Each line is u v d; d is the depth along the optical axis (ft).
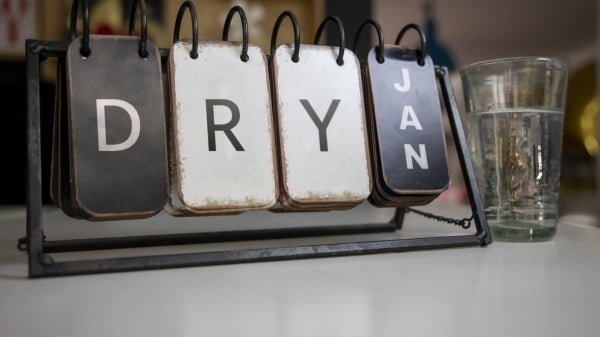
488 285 1.15
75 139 1.31
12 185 4.01
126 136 1.35
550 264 1.39
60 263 1.24
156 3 6.23
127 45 1.41
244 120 1.46
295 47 1.56
